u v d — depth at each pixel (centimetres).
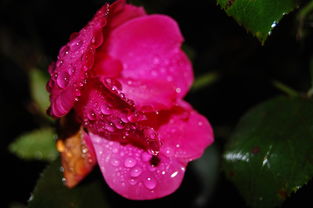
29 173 35
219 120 33
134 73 25
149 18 25
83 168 25
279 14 23
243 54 31
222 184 32
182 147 24
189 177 31
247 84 34
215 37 34
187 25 34
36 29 35
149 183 24
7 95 36
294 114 26
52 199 26
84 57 22
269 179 25
